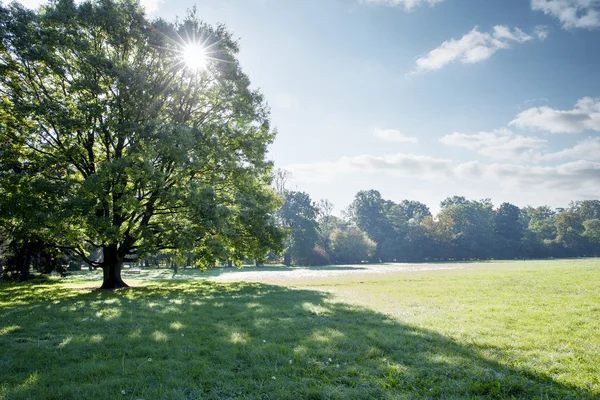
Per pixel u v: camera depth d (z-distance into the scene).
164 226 20.52
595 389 5.51
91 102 19.50
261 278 36.47
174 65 22.81
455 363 6.68
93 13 20.25
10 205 17.19
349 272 46.28
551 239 131.50
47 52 18.81
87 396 5.32
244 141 23.62
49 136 21.20
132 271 62.06
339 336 8.62
